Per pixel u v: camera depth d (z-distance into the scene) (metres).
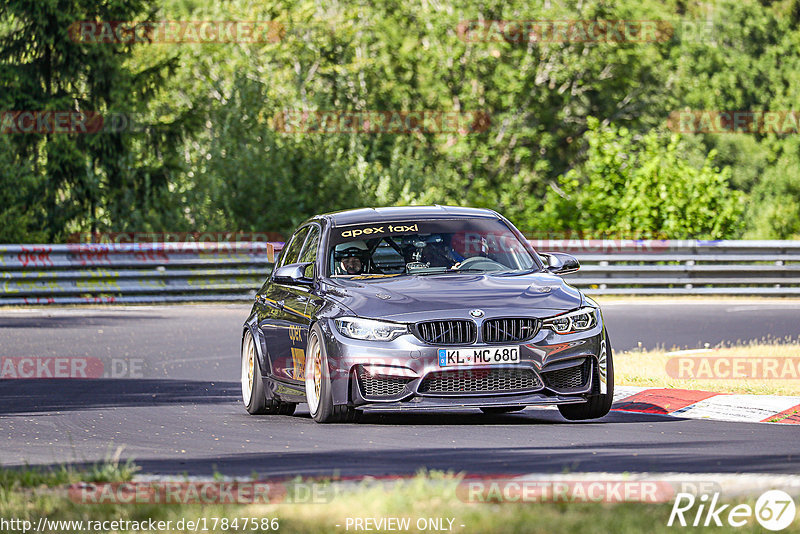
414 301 32.47
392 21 159.00
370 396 32.09
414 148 146.62
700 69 186.12
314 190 116.38
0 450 29.56
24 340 60.88
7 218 110.81
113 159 129.00
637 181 108.12
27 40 129.62
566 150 169.62
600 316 33.44
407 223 36.75
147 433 32.53
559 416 35.28
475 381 31.81
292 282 35.75
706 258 91.62
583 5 159.25
